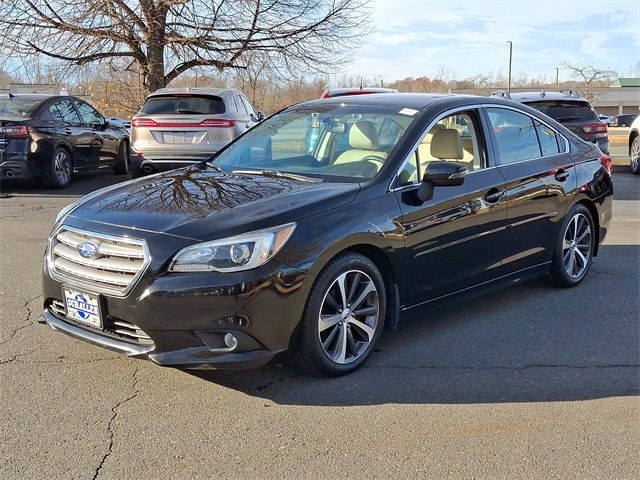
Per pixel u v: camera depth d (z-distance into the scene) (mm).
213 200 3926
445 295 4613
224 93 11094
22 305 5164
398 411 3559
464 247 4637
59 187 11672
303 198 3902
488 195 4797
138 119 10617
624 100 76125
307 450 3154
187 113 10625
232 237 3496
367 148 4508
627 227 8625
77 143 12102
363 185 4145
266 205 3797
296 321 3645
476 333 4750
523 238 5184
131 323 3549
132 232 3600
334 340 3939
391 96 5227
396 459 3092
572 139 6000
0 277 5961
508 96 12250
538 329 4840
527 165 5258
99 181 13023
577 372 4105
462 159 4766
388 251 4086
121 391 3719
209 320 3445
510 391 3826
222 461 3053
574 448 3219
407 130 4523
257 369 4051
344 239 3801
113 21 15789
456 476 2963
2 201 10312
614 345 4547
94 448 3137
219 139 10523
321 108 5211
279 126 5219
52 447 3139
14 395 3646
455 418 3492
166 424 3375
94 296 3619
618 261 6836
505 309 5285
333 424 3406
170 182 4418
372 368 4113
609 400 3734
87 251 3674
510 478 2959
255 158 4988
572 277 5816
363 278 4031
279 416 3479
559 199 5504
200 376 3930
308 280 3646
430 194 4316
